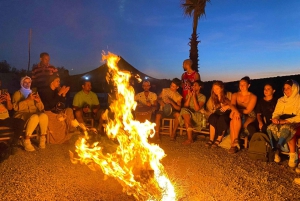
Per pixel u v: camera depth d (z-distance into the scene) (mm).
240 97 6516
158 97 7688
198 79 7719
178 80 7484
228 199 3955
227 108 6512
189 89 7535
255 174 4910
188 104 7238
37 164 5301
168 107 7285
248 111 6336
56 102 6867
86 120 7434
